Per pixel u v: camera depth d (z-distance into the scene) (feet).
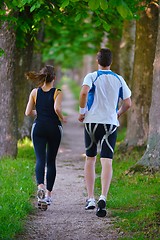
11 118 104.17
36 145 64.95
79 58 350.84
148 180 78.79
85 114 61.11
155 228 53.57
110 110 60.49
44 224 58.03
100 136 60.95
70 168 104.06
